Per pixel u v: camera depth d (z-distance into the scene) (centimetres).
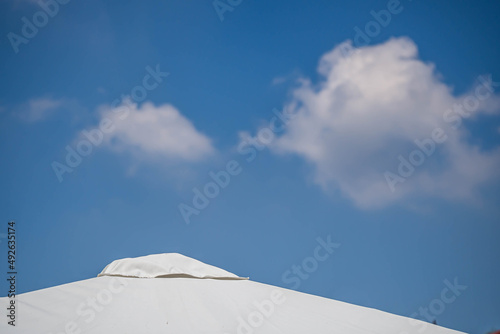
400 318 1044
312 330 895
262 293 1116
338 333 894
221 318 913
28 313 872
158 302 978
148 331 817
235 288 1138
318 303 1091
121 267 1221
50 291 1017
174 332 822
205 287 1120
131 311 910
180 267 1253
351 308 1081
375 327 957
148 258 1274
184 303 985
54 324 827
